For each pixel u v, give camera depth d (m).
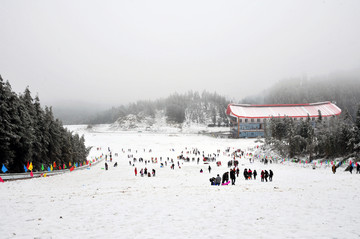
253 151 84.12
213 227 8.29
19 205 12.01
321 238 6.80
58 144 42.72
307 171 39.41
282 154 62.56
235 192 15.78
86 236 7.53
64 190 18.89
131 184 25.53
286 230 7.66
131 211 10.76
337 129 51.69
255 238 7.07
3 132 28.41
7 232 7.88
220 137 141.00
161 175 39.25
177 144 115.44
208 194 15.16
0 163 28.64
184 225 8.61
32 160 35.50
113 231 8.01
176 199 13.54
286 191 15.56
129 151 100.44
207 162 62.88
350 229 7.47
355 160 39.06
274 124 83.62
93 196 14.76
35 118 38.22
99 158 82.38
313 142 56.59
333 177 26.50
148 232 7.88
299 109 138.75
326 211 9.77
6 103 29.95
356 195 12.79
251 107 144.00
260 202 12.14
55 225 8.67
